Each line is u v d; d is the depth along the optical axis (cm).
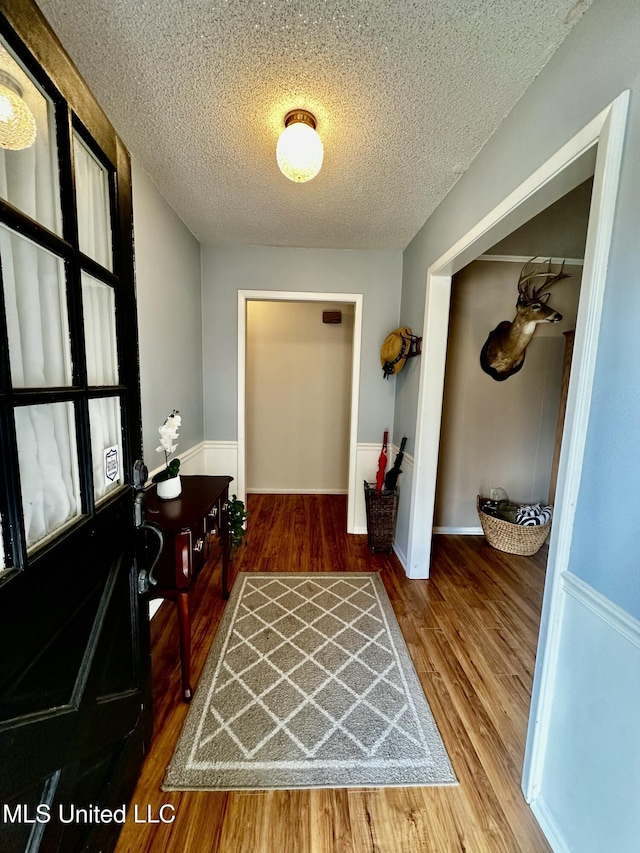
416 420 246
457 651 179
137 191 178
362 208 221
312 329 417
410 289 272
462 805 112
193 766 121
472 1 98
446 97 132
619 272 84
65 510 85
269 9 102
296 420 430
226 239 275
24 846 67
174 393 232
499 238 164
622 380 83
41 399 71
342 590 231
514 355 294
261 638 184
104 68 121
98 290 98
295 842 101
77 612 84
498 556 285
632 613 80
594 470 90
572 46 103
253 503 402
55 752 75
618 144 85
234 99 136
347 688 154
